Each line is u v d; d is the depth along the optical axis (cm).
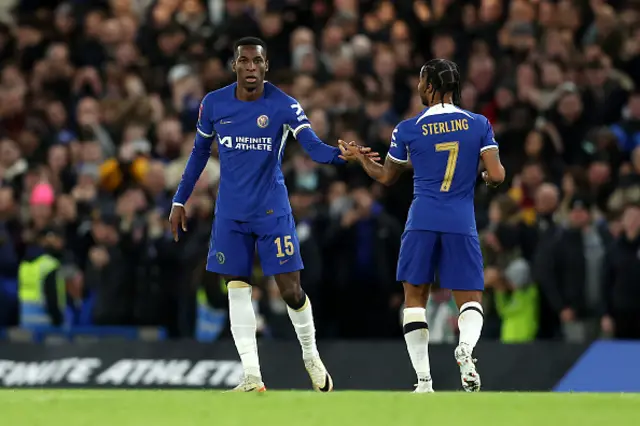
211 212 4650
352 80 5234
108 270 4666
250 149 2900
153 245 4650
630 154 4881
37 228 4841
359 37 5500
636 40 5303
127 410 2083
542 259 4281
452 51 5459
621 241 4281
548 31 5422
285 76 5275
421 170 2902
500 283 4281
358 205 4538
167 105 5653
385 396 2358
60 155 5406
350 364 4144
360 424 1852
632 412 2031
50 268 4678
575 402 2208
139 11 6556
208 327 4525
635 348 3941
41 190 5044
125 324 4669
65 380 4356
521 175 4669
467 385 2836
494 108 5119
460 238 2867
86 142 5312
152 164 4919
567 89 4928
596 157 4788
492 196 4666
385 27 5666
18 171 5456
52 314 4672
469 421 1884
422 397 2328
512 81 5144
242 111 2905
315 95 5131
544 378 3966
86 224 5041
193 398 2342
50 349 4444
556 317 4328
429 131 2888
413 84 5347
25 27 6444
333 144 4806
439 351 4062
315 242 4506
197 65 5756
